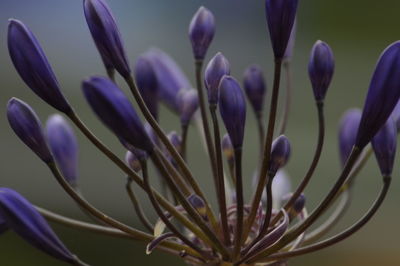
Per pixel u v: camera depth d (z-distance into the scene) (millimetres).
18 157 1096
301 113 1358
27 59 463
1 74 1352
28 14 1604
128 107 444
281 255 488
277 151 471
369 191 1134
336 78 1576
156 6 1645
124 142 461
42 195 1059
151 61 531
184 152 525
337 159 1210
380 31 1754
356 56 1700
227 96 465
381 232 1099
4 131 1157
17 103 474
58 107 466
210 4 1678
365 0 1740
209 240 491
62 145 550
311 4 1750
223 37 1670
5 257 1011
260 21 1673
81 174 1086
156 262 1023
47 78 465
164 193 525
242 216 474
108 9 473
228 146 525
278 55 468
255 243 482
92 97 439
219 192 489
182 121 524
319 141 489
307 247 486
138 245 1026
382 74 460
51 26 1593
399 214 1101
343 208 539
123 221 1033
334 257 1053
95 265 1012
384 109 460
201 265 506
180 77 563
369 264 1063
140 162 462
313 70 485
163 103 562
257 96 539
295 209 496
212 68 480
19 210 478
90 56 1551
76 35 1583
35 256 1021
